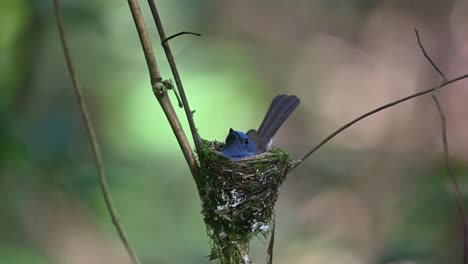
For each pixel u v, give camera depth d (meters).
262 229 5.63
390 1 18.70
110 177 8.83
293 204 16.84
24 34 10.15
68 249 10.07
